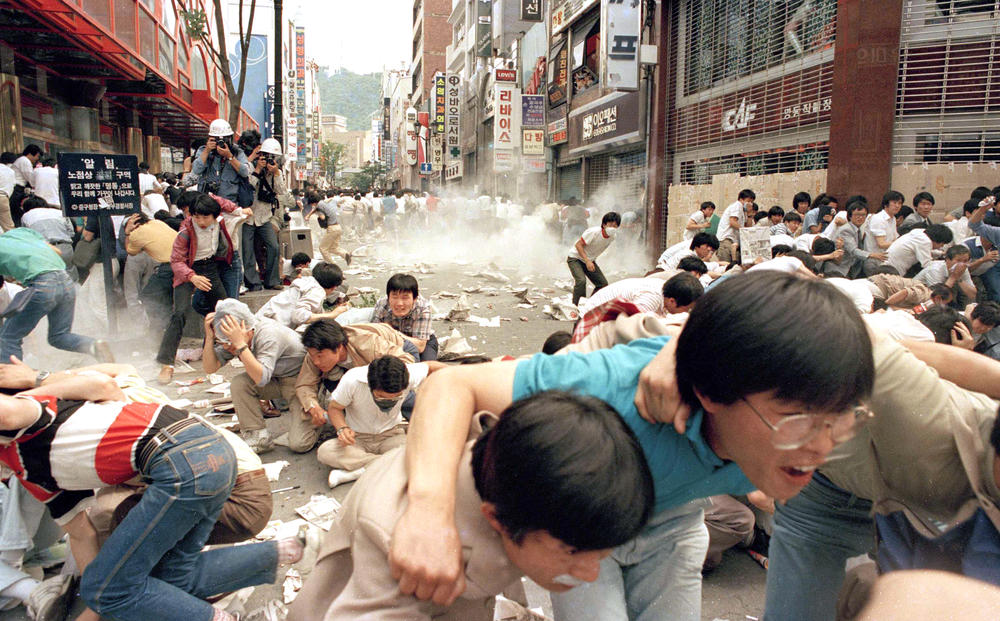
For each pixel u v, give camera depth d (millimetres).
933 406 1578
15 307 5215
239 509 2750
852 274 8203
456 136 42000
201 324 6730
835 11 10531
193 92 22766
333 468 4277
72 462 2217
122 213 6668
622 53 15570
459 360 3812
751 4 12633
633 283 4410
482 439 1203
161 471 2225
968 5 9461
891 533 1757
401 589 1135
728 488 1514
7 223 8664
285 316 6008
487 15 33969
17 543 2775
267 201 8961
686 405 1251
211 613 2369
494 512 1105
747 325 1054
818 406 1039
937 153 9797
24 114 14328
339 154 90750
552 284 12617
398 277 5238
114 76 15891
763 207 11812
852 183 10047
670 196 14977
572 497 999
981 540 1572
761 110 12422
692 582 1935
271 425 4922
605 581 1802
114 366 2844
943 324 3527
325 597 1467
